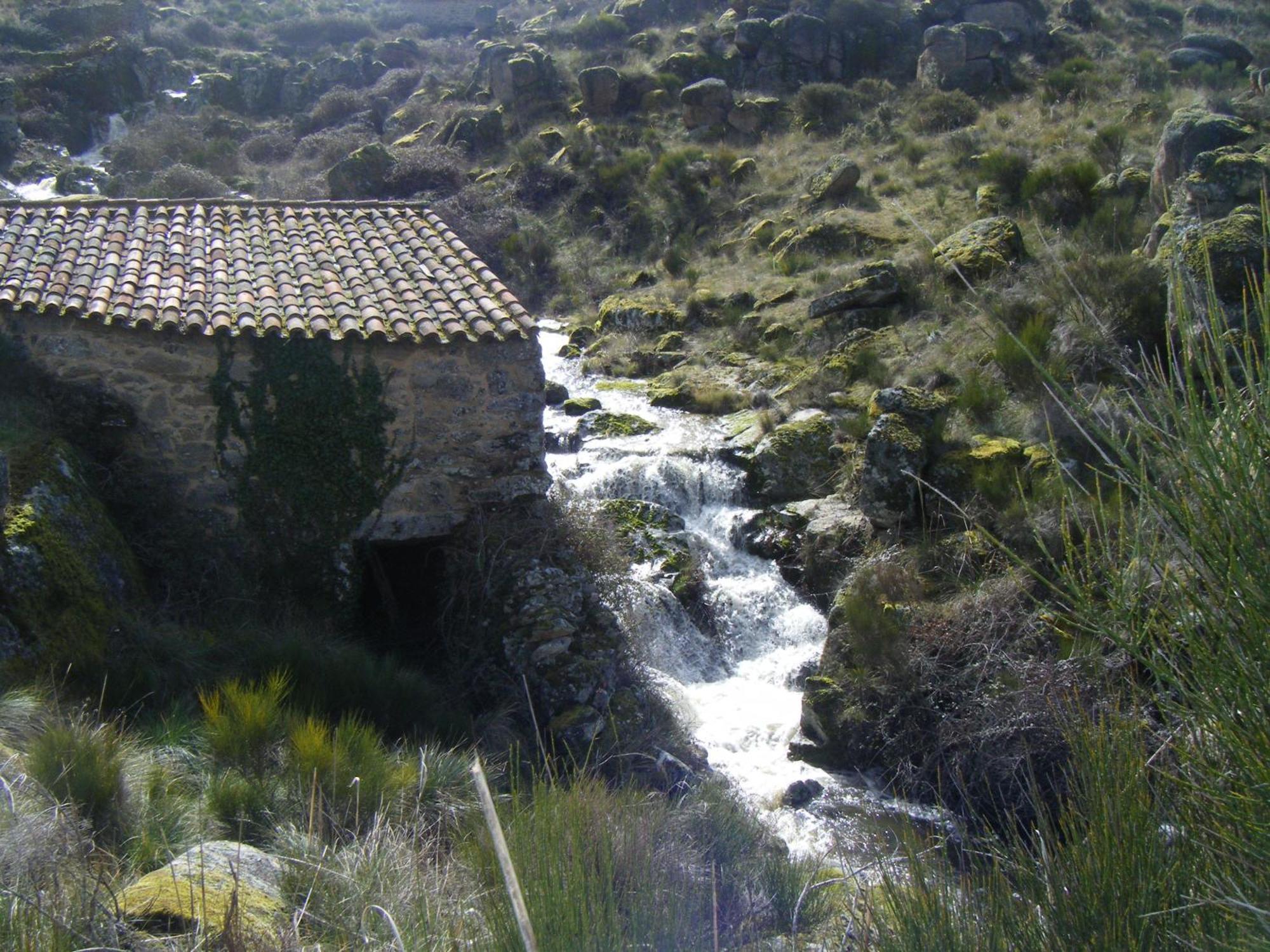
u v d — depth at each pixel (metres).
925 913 3.44
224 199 13.18
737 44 33.00
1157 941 3.07
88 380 9.94
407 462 10.54
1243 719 2.89
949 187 22.88
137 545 9.77
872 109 29.27
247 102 41.12
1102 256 15.12
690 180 26.91
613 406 17.25
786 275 20.97
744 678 11.87
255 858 4.99
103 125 38.41
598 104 32.09
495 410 10.70
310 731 6.72
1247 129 15.98
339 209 13.34
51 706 6.68
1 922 3.77
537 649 9.75
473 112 32.88
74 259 10.94
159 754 6.55
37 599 7.68
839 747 9.93
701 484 14.33
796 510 13.45
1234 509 2.91
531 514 10.80
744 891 5.05
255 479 10.23
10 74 38.22
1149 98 24.95
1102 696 5.45
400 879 4.77
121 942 3.82
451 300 11.17
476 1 57.84
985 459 11.91
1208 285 3.25
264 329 10.17
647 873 4.18
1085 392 12.32
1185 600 3.13
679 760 9.52
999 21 31.83
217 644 8.84
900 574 10.91
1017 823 4.38
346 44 50.16
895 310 17.11
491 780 7.21
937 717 9.55
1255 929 2.83
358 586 10.47
